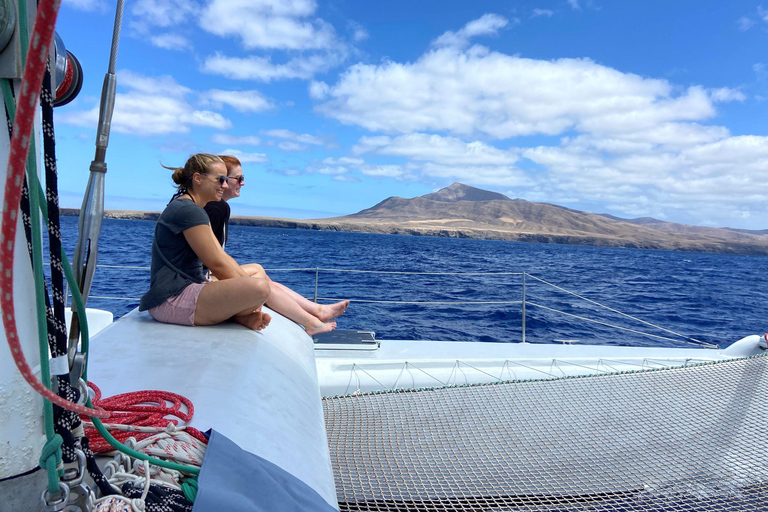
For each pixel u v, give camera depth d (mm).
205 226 2492
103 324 3553
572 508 2256
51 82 781
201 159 2695
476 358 3855
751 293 26203
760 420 2812
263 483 1147
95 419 981
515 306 14805
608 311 15758
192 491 1071
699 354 4367
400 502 2230
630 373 3287
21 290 818
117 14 905
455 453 2506
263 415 1559
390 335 9938
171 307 2367
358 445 2514
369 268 31969
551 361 3877
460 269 35312
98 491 1039
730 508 2297
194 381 1640
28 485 852
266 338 2346
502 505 2271
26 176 743
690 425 2752
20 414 822
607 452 2568
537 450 2549
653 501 2312
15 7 735
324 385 3383
